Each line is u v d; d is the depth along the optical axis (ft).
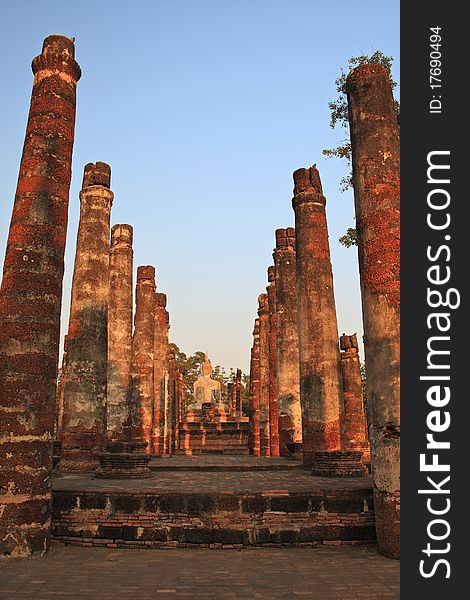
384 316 32.32
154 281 96.32
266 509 33.71
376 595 22.61
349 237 63.05
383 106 36.24
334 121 62.39
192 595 22.54
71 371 55.11
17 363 30.71
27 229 32.65
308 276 59.21
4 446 29.63
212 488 36.37
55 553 30.73
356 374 80.64
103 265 58.59
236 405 176.14
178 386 149.59
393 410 30.78
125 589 23.36
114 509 33.76
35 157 34.06
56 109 35.35
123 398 68.23
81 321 56.18
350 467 47.42
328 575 25.89
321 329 57.72
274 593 22.88
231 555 30.63
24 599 21.88
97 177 60.18
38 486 29.94
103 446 54.75
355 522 33.47
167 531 32.99
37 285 32.07
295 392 78.18
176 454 127.24
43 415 30.91
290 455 76.59
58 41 36.47
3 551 28.53
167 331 127.65
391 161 35.06
